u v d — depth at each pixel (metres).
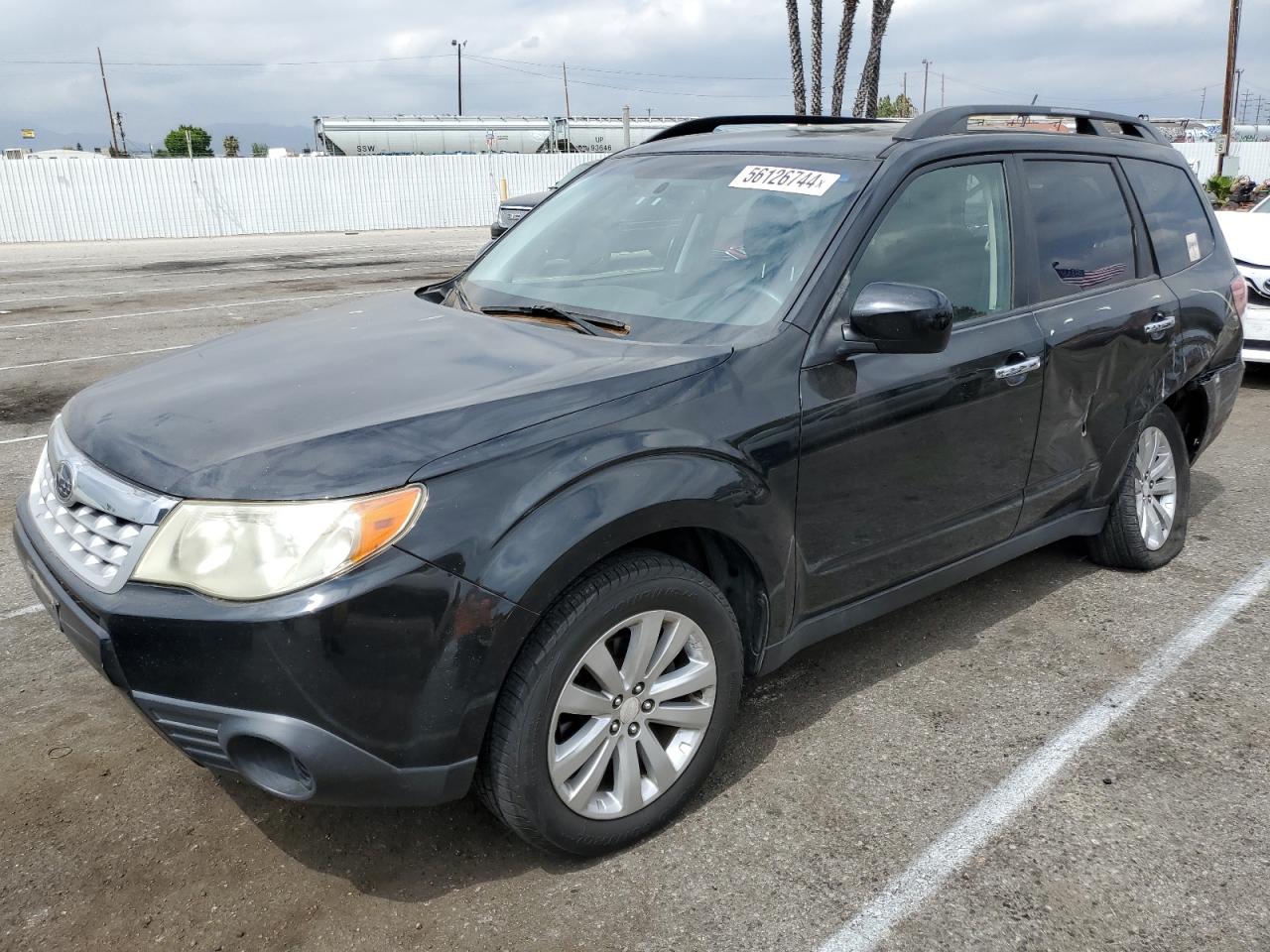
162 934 2.35
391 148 40.31
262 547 2.11
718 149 3.63
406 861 2.60
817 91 19.58
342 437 2.26
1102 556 4.41
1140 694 3.42
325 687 2.12
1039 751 3.09
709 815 2.78
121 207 30.27
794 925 2.39
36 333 11.00
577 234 3.57
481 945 2.32
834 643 3.79
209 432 2.37
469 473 2.25
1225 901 2.46
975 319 3.32
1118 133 4.46
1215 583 4.32
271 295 14.54
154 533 2.19
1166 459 4.38
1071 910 2.44
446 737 2.25
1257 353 7.73
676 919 2.40
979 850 2.65
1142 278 4.12
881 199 3.07
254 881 2.53
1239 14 30.98
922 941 2.34
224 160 31.20
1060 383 3.58
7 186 28.80
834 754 3.07
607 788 2.62
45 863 2.58
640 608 2.49
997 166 3.54
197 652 2.13
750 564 2.79
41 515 2.62
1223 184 20.48
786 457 2.74
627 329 2.96
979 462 3.35
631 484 2.41
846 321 2.91
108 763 3.01
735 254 3.10
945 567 3.42
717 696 2.73
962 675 3.54
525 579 2.24
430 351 2.85
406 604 2.15
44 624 3.94
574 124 41.56
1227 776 2.96
